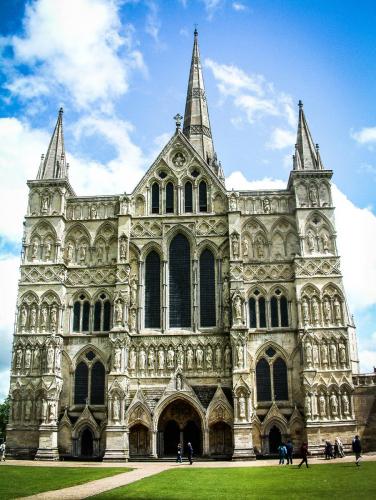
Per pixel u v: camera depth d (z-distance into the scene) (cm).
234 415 6606
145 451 6738
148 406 6800
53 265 7469
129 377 7100
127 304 7250
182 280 7569
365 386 6838
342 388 6775
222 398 6756
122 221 7625
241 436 6488
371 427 6694
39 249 7594
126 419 6712
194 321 7306
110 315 7412
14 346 7175
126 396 6875
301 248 7400
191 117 9625
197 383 7044
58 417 6956
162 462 6366
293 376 7019
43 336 7188
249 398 6656
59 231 7631
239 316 7006
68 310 7450
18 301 7350
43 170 7975
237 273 7275
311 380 6800
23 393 6988
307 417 6662
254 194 7850
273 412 6819
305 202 7638
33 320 7262
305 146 8012
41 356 7112
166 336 7244
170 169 7994
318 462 5675
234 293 7144
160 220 7750
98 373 7200
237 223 7519
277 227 7719
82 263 7669
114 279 7519
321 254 7400
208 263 7619
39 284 7394
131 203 7825
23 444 6806
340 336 6994
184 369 7106
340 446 6222
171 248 7719
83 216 7869
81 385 7175
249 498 2997
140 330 7338
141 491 3362
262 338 7188
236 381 6719
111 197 7912
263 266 7475
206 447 6588
